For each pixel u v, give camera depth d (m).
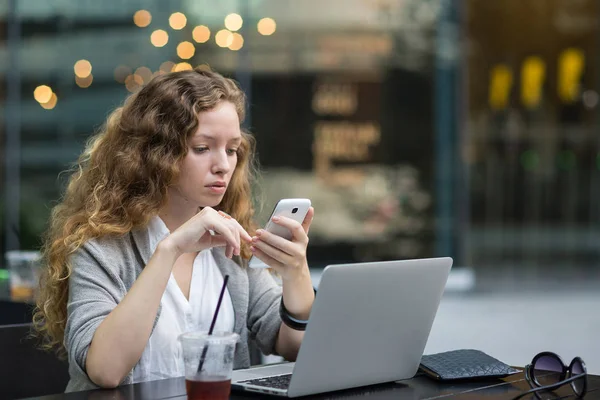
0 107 8.12
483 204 14.32
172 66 8.20
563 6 14.34
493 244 14.26
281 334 2.63
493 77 14.45
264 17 8.57
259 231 2.30
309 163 8.77
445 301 9.15
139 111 2.49
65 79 8.11
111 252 2.41
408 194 9.00
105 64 8.10
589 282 11.02
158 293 2.19
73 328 2.26
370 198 8.92
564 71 14.36
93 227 2.41
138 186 2.47
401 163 8.95
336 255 8.86
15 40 8.10
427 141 9.00
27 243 8.15
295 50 8.67
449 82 9.00
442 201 9.09
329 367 2.03
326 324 1.96
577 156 14.30
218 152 2.44
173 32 8.20
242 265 2.70
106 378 2.14
